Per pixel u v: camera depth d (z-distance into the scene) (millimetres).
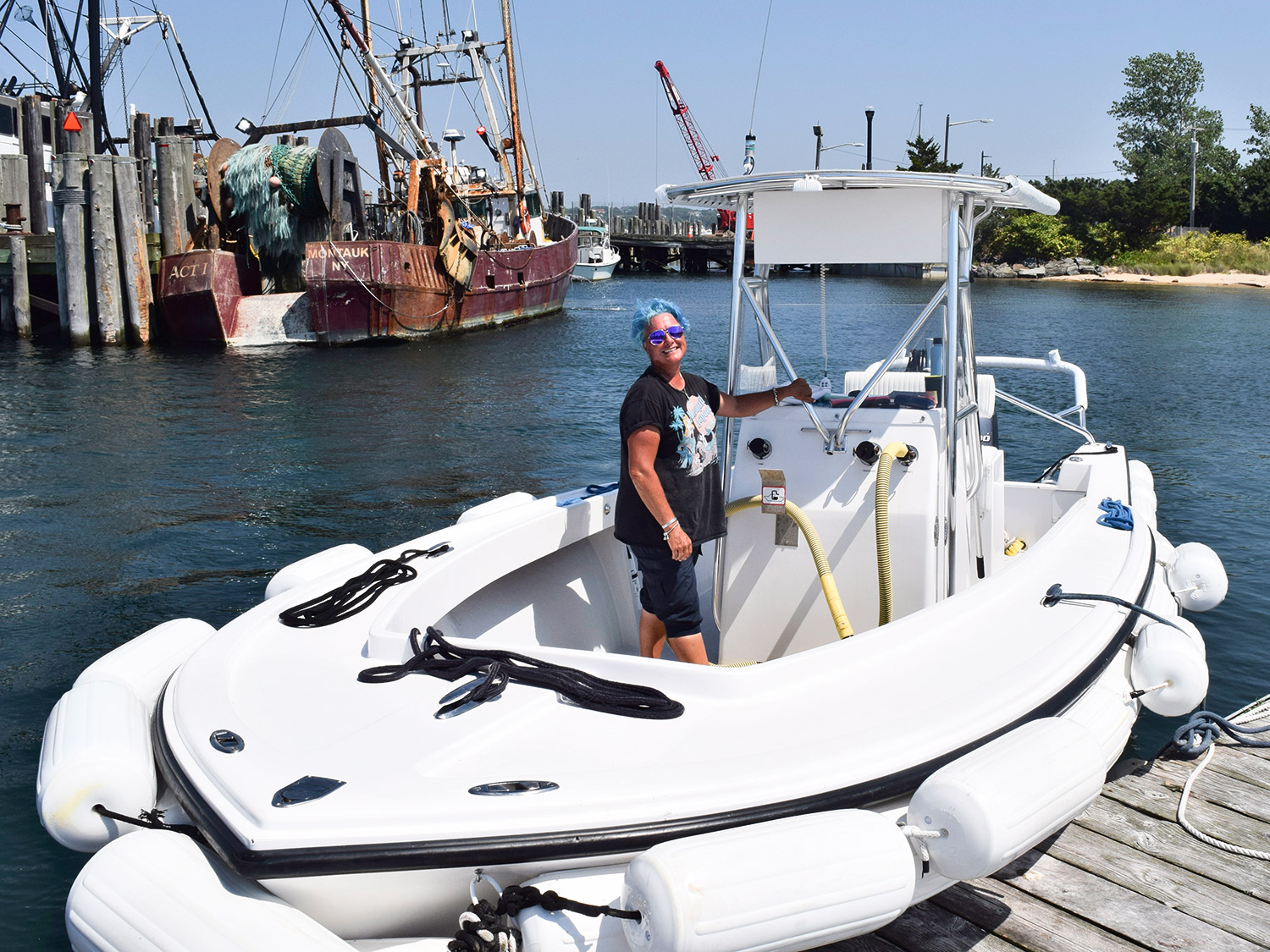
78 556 7164
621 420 3275
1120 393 14750
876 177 3346
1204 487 8883
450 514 8336
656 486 3178
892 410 3568
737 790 2305
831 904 2145
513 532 3768
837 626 3400
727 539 3725
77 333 20375
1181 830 3496
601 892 2234
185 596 6375
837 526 3580
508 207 29484
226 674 2822
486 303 25500
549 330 25312
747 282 3816
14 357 18750
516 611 3912
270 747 2436
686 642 3428
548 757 2432
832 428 3625
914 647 2932
